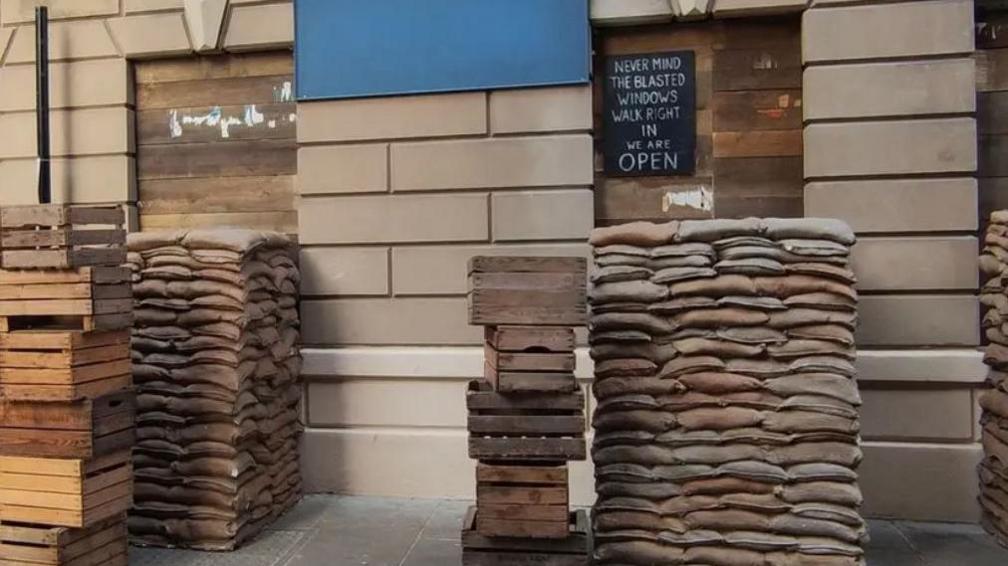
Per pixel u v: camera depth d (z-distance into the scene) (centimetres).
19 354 392
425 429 562
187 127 615
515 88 548
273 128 605
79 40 612
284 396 540
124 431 416
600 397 415
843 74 511
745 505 395
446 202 559
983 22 528
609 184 559
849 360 399
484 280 389
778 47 541
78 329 396
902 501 505
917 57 505
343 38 568
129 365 424
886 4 507
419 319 563
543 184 547
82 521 391
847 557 387
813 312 398
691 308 405
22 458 398
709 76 549
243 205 608
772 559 392
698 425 402
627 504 404
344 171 571
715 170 548
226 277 471
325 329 573
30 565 392
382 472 564
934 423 504
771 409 398
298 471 566
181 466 467
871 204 508
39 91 604
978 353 496
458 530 496
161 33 602
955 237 501
